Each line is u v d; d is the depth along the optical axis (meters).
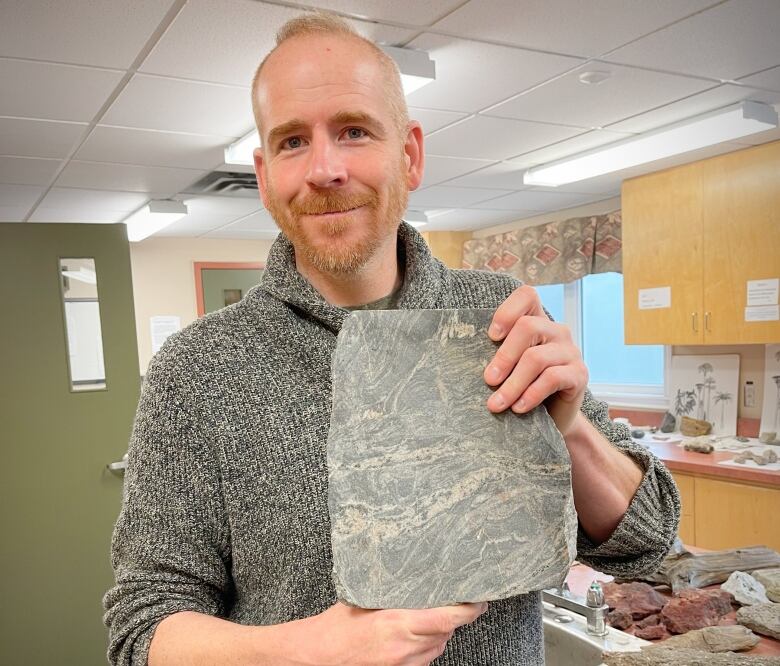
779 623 1.31
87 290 2.96
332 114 0.75
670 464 3.30
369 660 0.59
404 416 0.72
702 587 1.56
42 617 2.81
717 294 3.28
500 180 3.78
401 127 0.82
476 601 0.65
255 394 0.80
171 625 0.71
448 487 0.70
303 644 0.62
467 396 0.73
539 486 0.70
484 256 5.43
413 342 0.75
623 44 2.01
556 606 1.43
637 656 1.19
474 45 1.99
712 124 2.68
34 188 3.51
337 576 0.65
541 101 2.50
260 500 0.78
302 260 0.88
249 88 2.23
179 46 1.90
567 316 4.95
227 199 3.98
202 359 0.82
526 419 0.72
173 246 5.59
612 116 2.70
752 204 3.11
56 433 2.82
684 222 3.41
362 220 0.78
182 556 0.78
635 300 3.68
